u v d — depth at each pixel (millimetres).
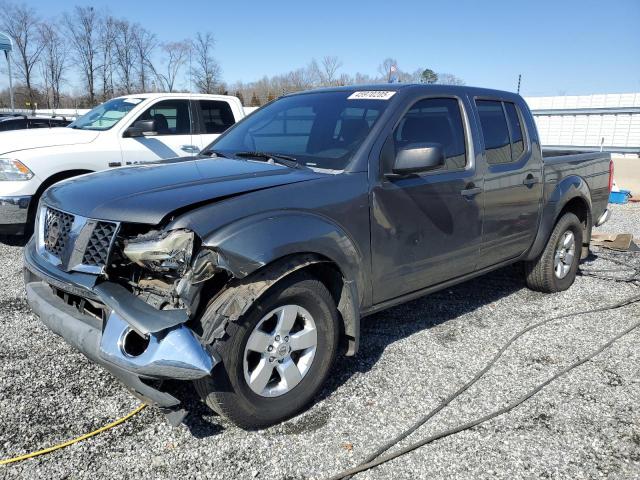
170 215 2561
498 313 4684
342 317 3195
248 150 3842
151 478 2541
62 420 2979
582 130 18250
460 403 3209
